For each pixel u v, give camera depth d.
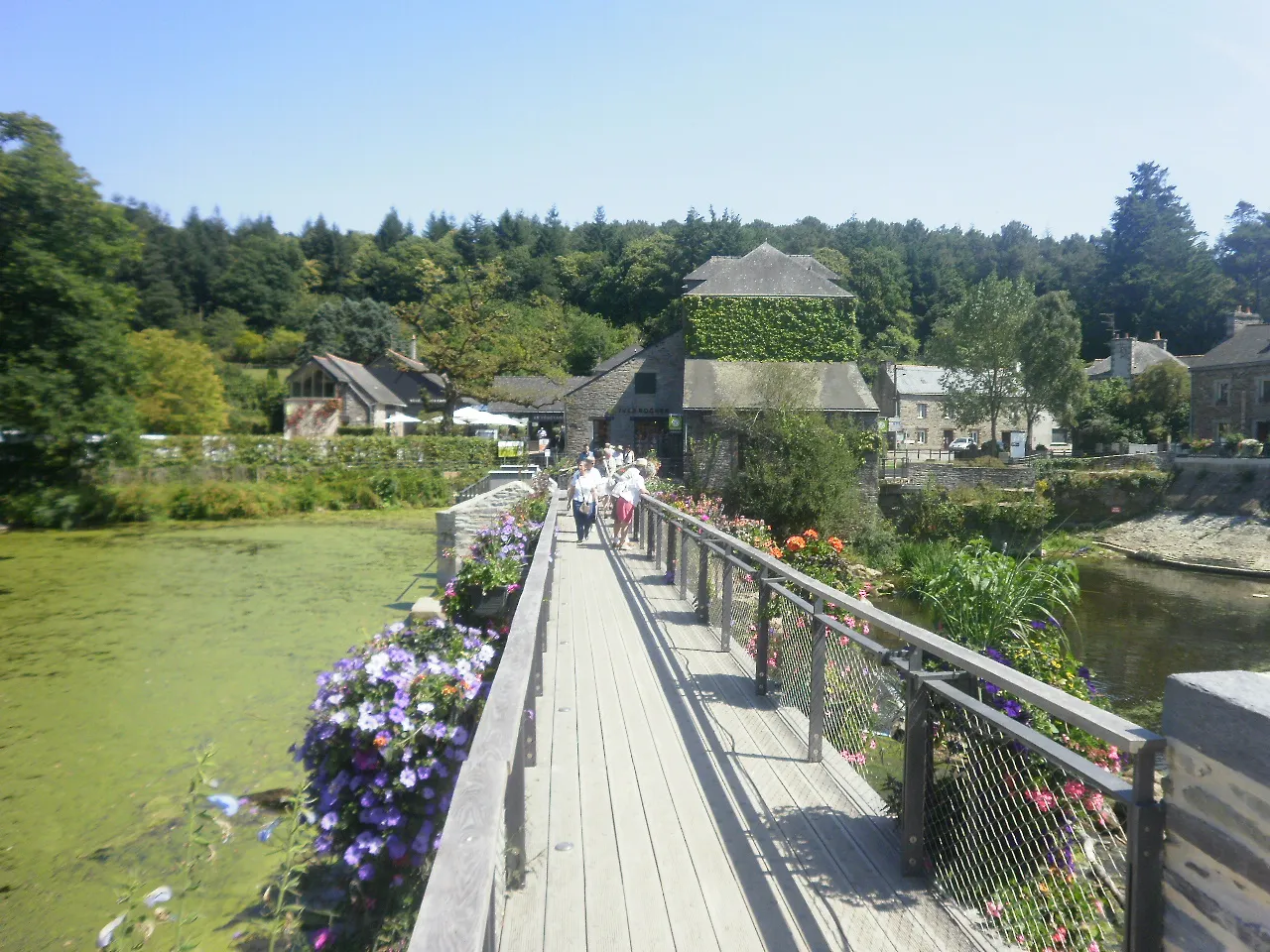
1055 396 47.66
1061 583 6.26
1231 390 45.81
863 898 3.31
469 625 8.84
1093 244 91.94
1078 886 3.01
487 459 37.84
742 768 4.63
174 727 8.87
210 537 25.31
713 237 81.75
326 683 4.26
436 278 46.22
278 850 3.86
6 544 23.92
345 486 33.88
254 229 120.56
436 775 4.16
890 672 4.38
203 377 50.91
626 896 3.32
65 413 28.34
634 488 14.60
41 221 28.00
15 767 7.79
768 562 5.67
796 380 31.91
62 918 5.39
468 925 1.68
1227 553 30.72
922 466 36.78
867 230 112.12
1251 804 1.75
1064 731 4.23
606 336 82.69
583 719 5.45
